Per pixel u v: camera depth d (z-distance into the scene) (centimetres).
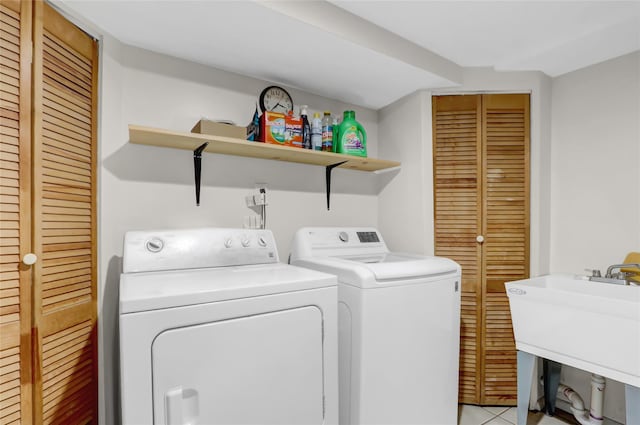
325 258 175
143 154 157
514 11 151
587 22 159
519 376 172
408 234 221
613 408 181
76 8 126
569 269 203
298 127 177
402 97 226
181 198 167
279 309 111
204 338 97
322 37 149
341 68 182
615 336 135
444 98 214
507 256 205
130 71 155
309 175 212
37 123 111
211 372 98
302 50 161
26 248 108
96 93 141
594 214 193
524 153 206
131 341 87
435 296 158
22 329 106
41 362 112
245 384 103
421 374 153
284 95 198
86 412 133
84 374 133
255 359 105
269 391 108
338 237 194
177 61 167
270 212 196
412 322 150
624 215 181
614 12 151
